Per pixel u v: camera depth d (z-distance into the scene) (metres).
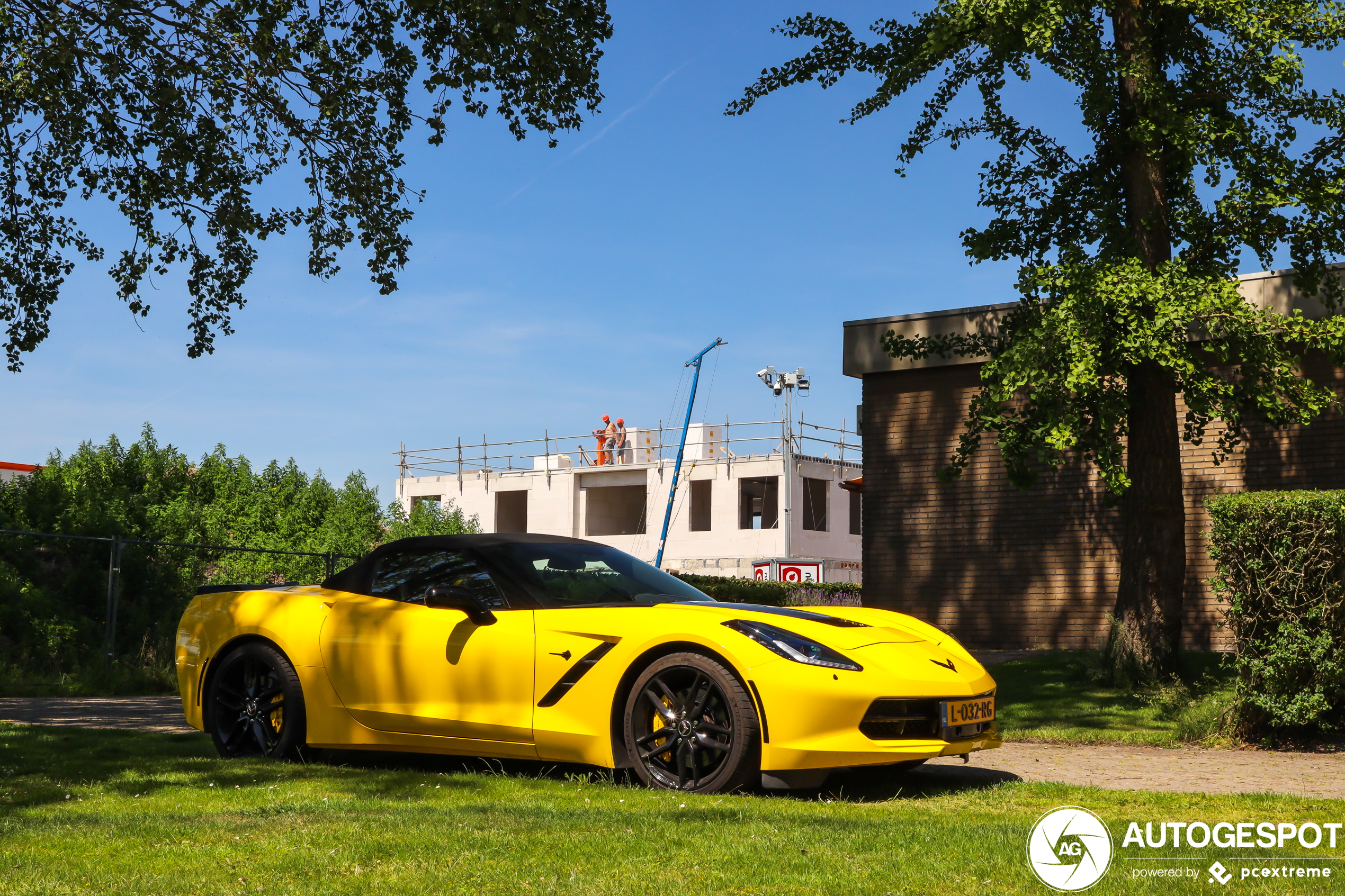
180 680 5.79
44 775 4.70
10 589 13.08
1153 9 10.17
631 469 49.59
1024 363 9.41
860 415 15.36
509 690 4.85
